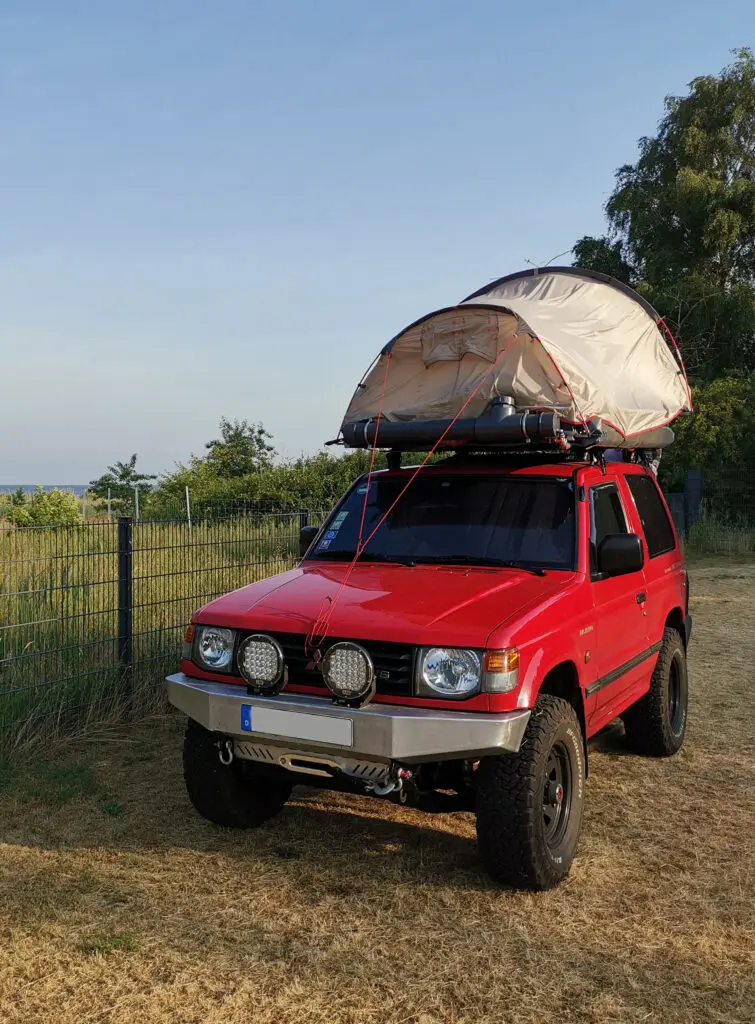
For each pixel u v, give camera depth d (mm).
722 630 11336
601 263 31750
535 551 5047
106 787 5773
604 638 5082
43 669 6820
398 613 4273
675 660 6652
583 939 3906
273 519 9070
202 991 3480
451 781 4344
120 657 7348
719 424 23344
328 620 4277
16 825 5133
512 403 5004
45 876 4480
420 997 3453
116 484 29938
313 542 5652
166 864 4629
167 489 28031
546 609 4410
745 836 5070
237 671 4516
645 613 5883
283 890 4340
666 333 7012
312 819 5266
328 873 4531
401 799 4281
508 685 4000
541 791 4203
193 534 8133
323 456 24609
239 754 4508
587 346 5645
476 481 5492
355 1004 3406
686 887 4422
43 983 3520
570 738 4477
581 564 4961
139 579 7605
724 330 29062
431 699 4047
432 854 4773
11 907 4133
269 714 4234
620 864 4680
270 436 32219
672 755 6512
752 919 4109
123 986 3504
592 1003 3434
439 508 5422
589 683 4848
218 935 3898
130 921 4016
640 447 6500
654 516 6617
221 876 4492
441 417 5246
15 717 6469
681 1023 3322
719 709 7750
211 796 4895
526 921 4051
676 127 31219
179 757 6395
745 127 30922
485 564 5023
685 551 20453
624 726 6680
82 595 7172
